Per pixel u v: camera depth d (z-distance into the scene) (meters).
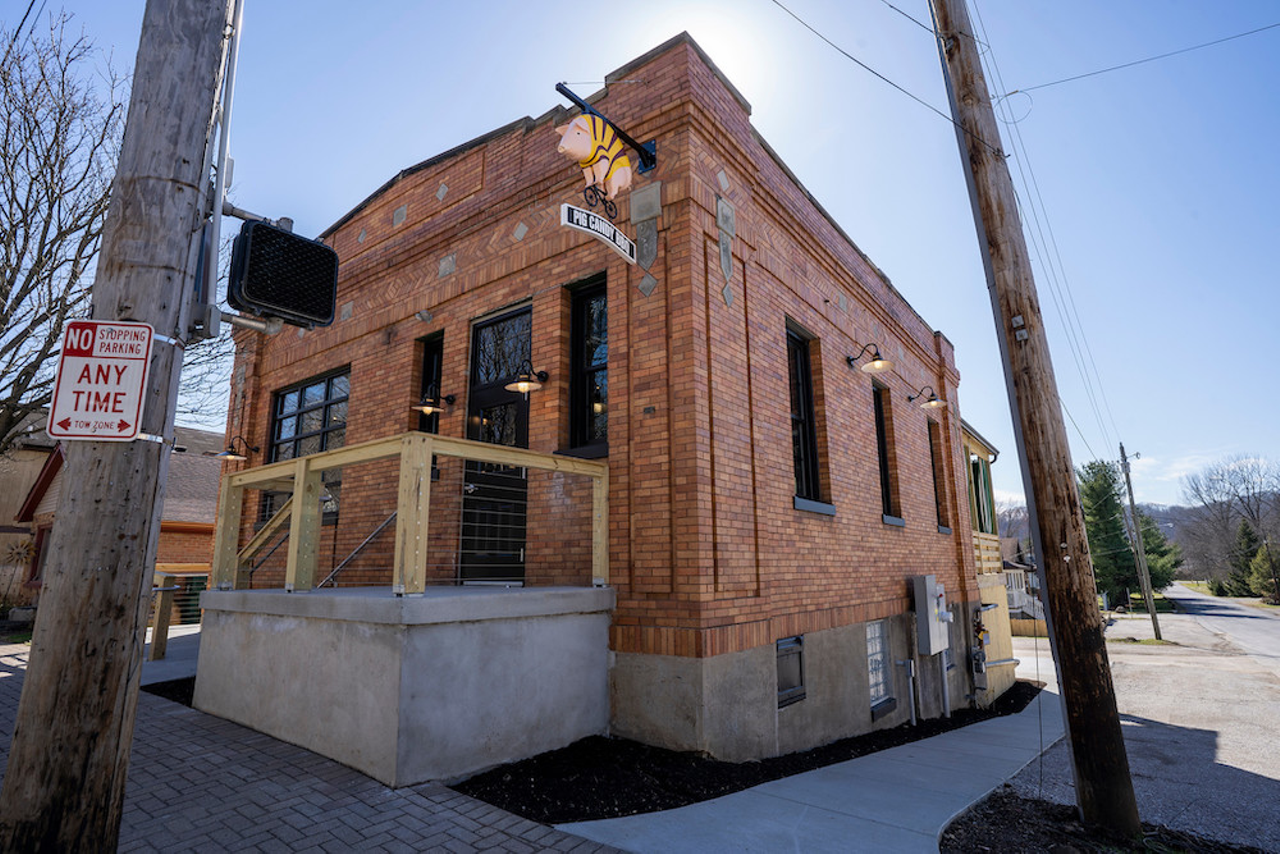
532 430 7.52
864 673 8.66
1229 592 71.00
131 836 3.82
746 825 4.41
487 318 8.55
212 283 3.25
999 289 5.81
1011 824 5.01
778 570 7.07
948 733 9.63
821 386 9.23
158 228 2.93
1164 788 7.09
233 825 3.97
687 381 6.25
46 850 2.41
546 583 7.05
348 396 10.38
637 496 6.36
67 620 2.57
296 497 6.05
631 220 7.02
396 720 4.59
